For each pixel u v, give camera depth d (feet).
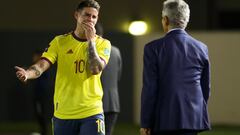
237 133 154.30
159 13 204.33
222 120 177.88
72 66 65.87
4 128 168.25
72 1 206.18
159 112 62.64
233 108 177.47
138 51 181.16
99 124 65.87
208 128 64.13
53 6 205.87
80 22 65.77
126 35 181.88
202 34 178.81
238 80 177.68
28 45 185.26
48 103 128.57
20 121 185.06
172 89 62.44
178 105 62.34
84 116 65.77
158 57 62.90
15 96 184.85
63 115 66.13
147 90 62.49
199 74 64.03
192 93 62.90
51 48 66.90
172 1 64.13
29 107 184.75
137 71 181.06
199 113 63.10
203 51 64.34
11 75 185.26
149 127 62.80
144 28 191.93
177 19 64.03
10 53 185.06
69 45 66.23
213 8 212.02
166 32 65.21
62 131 66.69
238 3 228.84
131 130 161.17
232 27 229.66
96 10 65.82
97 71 64.75
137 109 180.86
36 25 206.39
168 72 62.64
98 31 89.51
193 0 209.97
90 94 66.03
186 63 63.16
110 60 92.17
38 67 65.57
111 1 204.85
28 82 184.03
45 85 128.06
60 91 66.28
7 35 185.78
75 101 65.72
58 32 185.37
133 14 203.51
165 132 63.21
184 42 63.72
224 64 178.19
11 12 205.67
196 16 209.77
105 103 91.61
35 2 206.18
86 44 66.03
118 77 95.66
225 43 178.19
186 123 62.28
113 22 204.64
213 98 178.19
